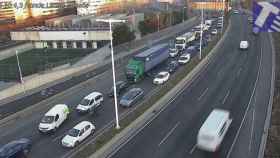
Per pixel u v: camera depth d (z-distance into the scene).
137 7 164.75
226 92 47.00
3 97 50.00
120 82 51.72
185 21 132.12
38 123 40.53
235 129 34.38
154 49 63.56
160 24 110.12
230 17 140.00
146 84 54.47
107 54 75.12
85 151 30.45
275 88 46.97
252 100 43.12
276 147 29.44
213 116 32.12
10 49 86.31
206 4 160.50
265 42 84.25
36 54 87.38
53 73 59.88
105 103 46.25
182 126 36.22
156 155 30.03
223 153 29.48
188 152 30.27
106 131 35.22
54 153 32.09
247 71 57.66
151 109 41.28
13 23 130.88
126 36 84.81
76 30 92.25
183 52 77.56
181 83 51.97
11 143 32.28
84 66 66.94
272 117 36.62
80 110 42.06
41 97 50.59
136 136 34.28
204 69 60.94
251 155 28.84
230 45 82.38
